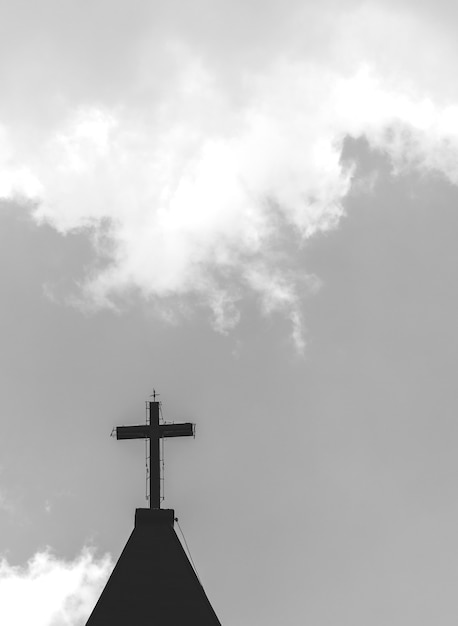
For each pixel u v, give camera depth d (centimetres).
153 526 5491
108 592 5288
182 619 5203
